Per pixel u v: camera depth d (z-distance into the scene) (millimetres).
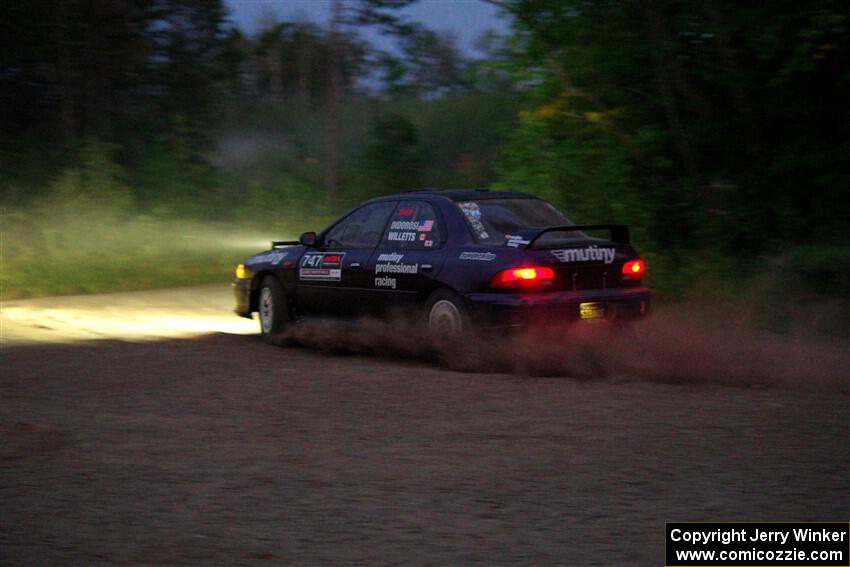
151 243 20484
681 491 5648
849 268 11977
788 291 12008
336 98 26266
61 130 25781
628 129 14758
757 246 13703
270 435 7078
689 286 13039
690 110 14688
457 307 9789
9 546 4984
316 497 5684
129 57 26672
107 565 4727
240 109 31656
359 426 7270
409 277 10258
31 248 19297
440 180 26281
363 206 11289
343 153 29062
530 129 15547
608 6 14273
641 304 9969
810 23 12773
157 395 8477
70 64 25688
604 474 5980
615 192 14508
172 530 5180
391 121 23438
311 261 11492
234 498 5684
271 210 23047
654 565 4672
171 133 25891
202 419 7590
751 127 14008
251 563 4730
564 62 14664
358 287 10859
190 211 22969
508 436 6879
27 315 14469
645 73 14586
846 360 9297
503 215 10242
